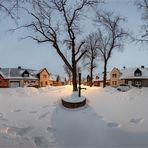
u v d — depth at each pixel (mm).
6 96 17141
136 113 11133
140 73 65875
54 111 12953
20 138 8344
